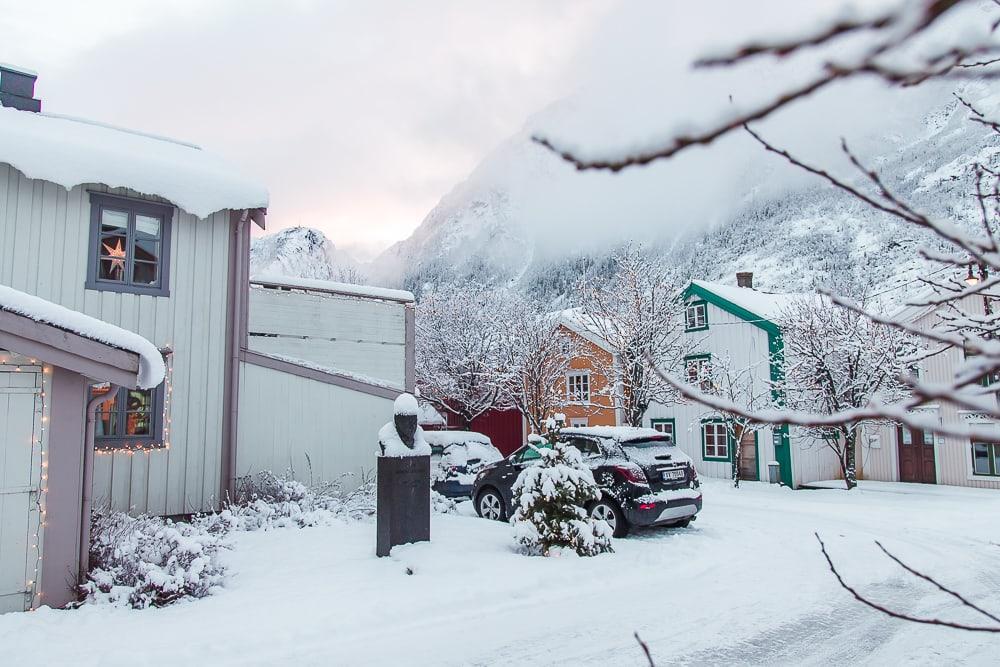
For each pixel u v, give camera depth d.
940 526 11.90
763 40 0.77
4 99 13.05
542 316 27.03
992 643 5.86
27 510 6.75
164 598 6.88
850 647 5.81
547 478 9.20
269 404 12.63
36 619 6.32
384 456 9.29
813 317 19.03
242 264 12.66
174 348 11.70
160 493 11.30
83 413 7.17
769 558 9.20
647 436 11.26
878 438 20.69
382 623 6.48
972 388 1.33
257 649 5.78
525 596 7.37
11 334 6.68
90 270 11.15
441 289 33.44
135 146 12.77
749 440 21.52
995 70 1.11
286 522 10.88
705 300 23.02
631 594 7.45
